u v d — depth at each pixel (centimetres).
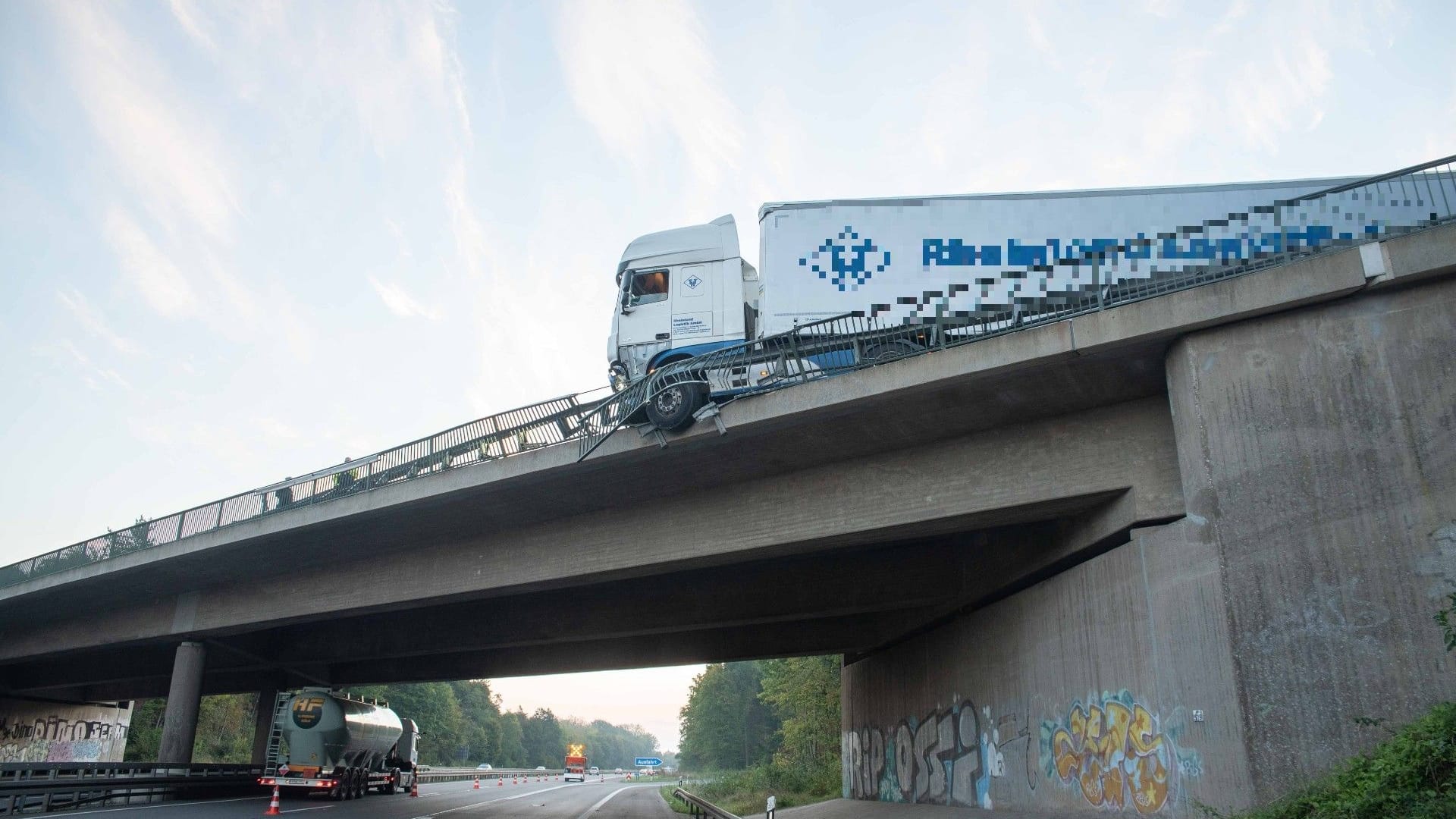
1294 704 1157
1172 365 1409
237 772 3216
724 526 1970
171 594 3123
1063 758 1593
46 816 1966
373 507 2255
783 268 1870
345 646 3244
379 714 3338
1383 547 1185
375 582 2569
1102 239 1758
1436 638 1133
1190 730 1262
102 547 2934
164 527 2772
